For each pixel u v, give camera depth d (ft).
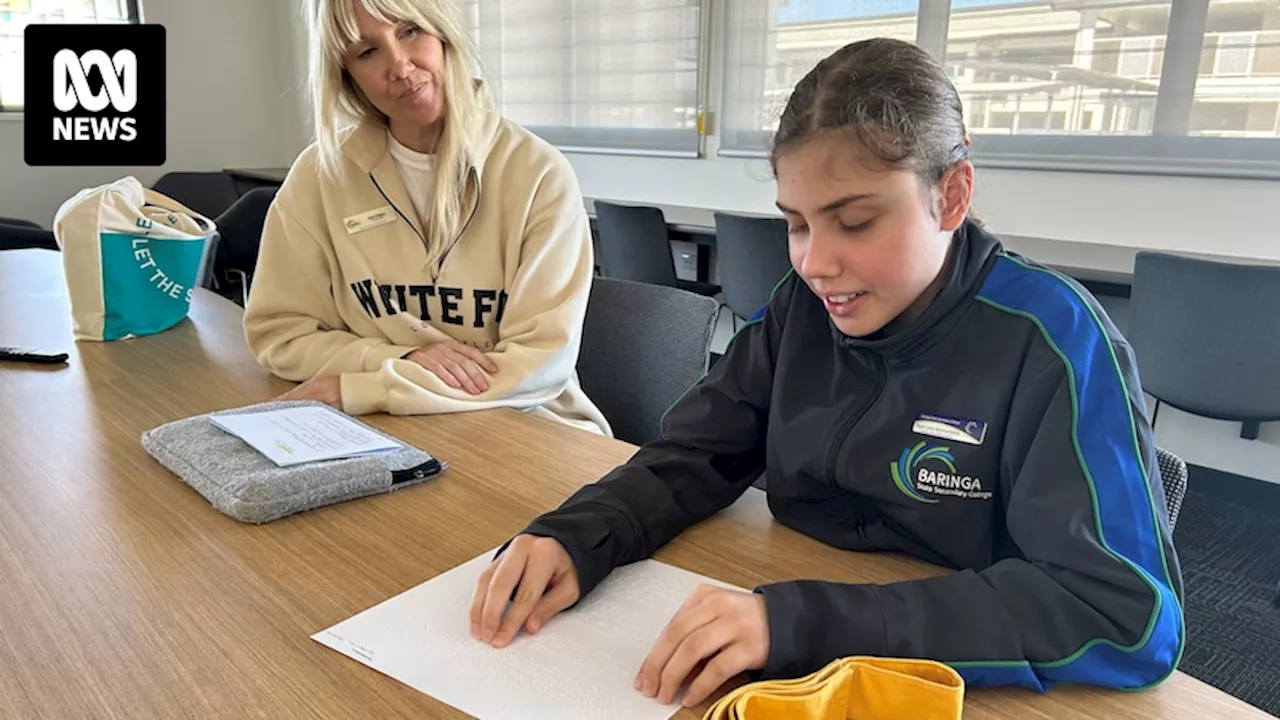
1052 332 2.48
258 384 4.48
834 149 2.25
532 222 4.76
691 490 2.95
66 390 4.31
